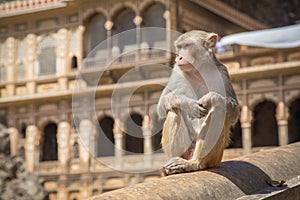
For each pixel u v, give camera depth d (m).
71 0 31.84
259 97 27.95
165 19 29.41
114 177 30.23
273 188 4.40
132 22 30.84
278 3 39.50
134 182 29.05
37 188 29.47
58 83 33.34
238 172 4.40
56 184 32.25
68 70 33.16
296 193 4.57
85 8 31.86
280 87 27.47
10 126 34.53
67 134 32.59
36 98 33.38
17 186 28.75
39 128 33.75
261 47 27.84
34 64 34.38
